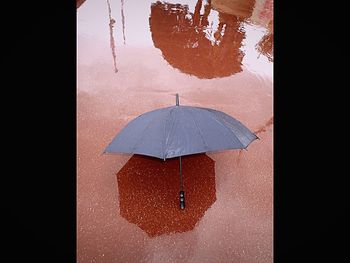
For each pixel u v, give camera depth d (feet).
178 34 9.56
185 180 8.75
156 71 9.36
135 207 8.49
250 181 8.84
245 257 8.42
